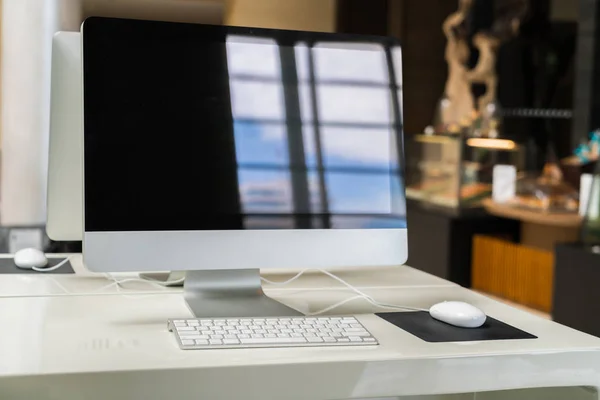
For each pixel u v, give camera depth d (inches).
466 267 186.9
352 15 227.3
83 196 52.0
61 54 65.4
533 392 56.6
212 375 43.0
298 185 56.8
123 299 60.3
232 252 55.0
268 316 54.6
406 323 54.4
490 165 185.5
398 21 232.1
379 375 45.5
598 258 128.3
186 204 54.1
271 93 56.5
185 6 78.7
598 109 179.2
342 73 58.6
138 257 52.9
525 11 202.8
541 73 218.5
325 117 57.9
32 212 89.6
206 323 49.8
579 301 132.0
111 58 53.0
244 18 216.2
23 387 40.6
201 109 54.7
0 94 89.0
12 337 47.6
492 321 56.1
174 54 54.3
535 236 186.9
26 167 89.1
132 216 52.9
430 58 236.8
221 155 55.1
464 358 46.9
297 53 57.4
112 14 77.6
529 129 219.6
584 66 180.5
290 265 56.4
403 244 59.6
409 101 237.0
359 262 58.3
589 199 136.9
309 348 47.2
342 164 58.2
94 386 41.5
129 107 53.2
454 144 187.2
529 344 49.7
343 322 51.6
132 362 43.1
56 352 44.6
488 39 204.8
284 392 44.1
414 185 201.6
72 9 88.4
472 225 187.2
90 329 50.3
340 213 57.9
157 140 53.7
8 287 63.4
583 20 180.5
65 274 70.1
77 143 66.9
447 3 236.4
